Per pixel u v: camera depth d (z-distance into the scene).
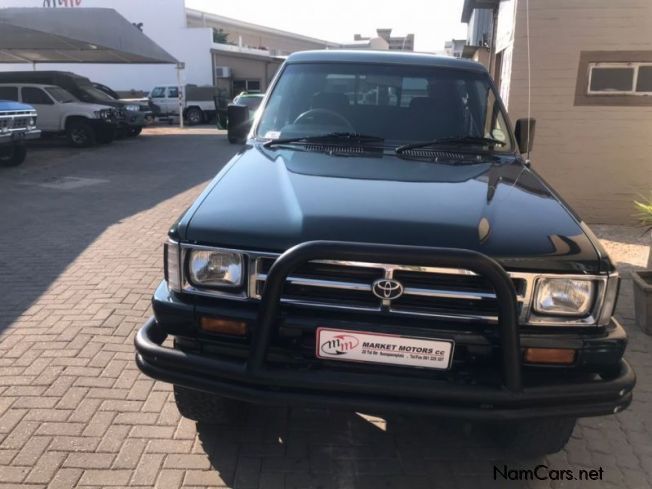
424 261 2.07
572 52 6.89
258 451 2.89
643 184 7.09
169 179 11.20
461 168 3.10
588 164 7.16
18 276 5.29
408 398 2.20
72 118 16.31
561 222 2.46
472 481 2.74
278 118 3.69
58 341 3.98
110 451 2.85
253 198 2.54
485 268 2.07
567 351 2.23
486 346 2.21
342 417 3.21
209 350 2.39
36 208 8.38
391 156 3.25
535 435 2.68
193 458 2.82
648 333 4.29
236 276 2.30
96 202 8.85
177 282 2.39
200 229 2.35
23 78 17.78
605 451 2.99
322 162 3.06
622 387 2.21
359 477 2.74
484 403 2.16
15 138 11.67
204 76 32.62
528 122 3.83
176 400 2.88
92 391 3.36
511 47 7.12
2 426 3.01
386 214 2.36
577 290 2.22
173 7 32.12
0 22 14.55
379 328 2.22
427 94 3.73
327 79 3.80
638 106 6.91
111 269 5.51
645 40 6.72
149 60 20.39
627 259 5.96
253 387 2.27
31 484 2.61
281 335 2.29
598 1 6.71
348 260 2.12
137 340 2.44
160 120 27.23
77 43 16.70
